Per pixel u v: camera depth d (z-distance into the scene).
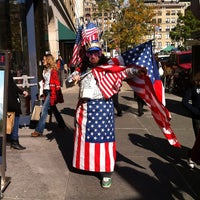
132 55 5.42
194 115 6.32
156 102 5.10
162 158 6.67
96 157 5.21
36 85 8.93
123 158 6.61
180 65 18.30
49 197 4.85
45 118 7.97
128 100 14.99
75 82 5.18
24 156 6.51
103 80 5.16
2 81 4.66
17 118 6.79
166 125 5.11
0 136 4.84
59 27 27.02
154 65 5.39
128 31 43.41
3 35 9.14
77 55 5.52
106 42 45.03
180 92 17.89
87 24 5.39
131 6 42.66
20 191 5.00
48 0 19.22
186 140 8.04
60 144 7.37
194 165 6.18
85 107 5.23
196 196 5.01
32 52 9.08
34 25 9.34
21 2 9.00
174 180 5.58
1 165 4.88
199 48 12.92
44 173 5.70
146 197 4.92
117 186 5.28
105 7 45.16
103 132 5.20
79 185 5.27
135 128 9.27
